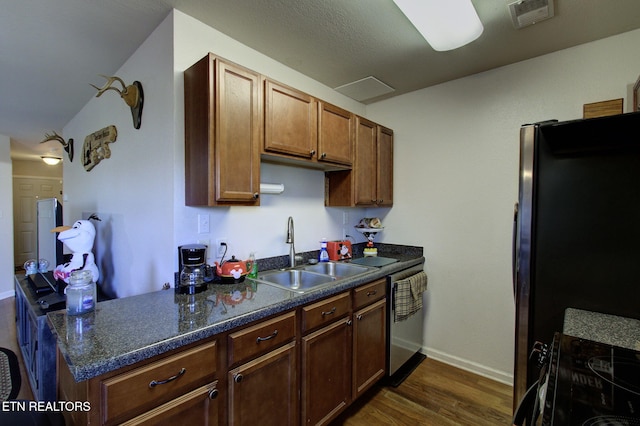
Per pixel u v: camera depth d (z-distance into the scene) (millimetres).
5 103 3193
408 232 2855
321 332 1675
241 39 1954
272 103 1802
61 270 2029
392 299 2270
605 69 1956
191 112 1665
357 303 1952
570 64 2066
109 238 2537
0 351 2701
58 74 2512
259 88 1742
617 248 1057
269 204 2229
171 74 1701
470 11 1555
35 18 1764
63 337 1068
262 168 2172
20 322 2631
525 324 1198
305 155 2008
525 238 1186
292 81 2350
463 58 2201
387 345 2256
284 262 2320
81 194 3383
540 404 769
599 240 1080
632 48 1877
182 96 1721
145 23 1810
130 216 2168
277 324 1443
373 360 2107
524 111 2244
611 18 1739
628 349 853
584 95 2023
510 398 2131
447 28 1682
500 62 2260
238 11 1689
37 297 2098
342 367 1832
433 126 2686
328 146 2182
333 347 1765
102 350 976
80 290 1304
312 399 1624
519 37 1936
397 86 2686
